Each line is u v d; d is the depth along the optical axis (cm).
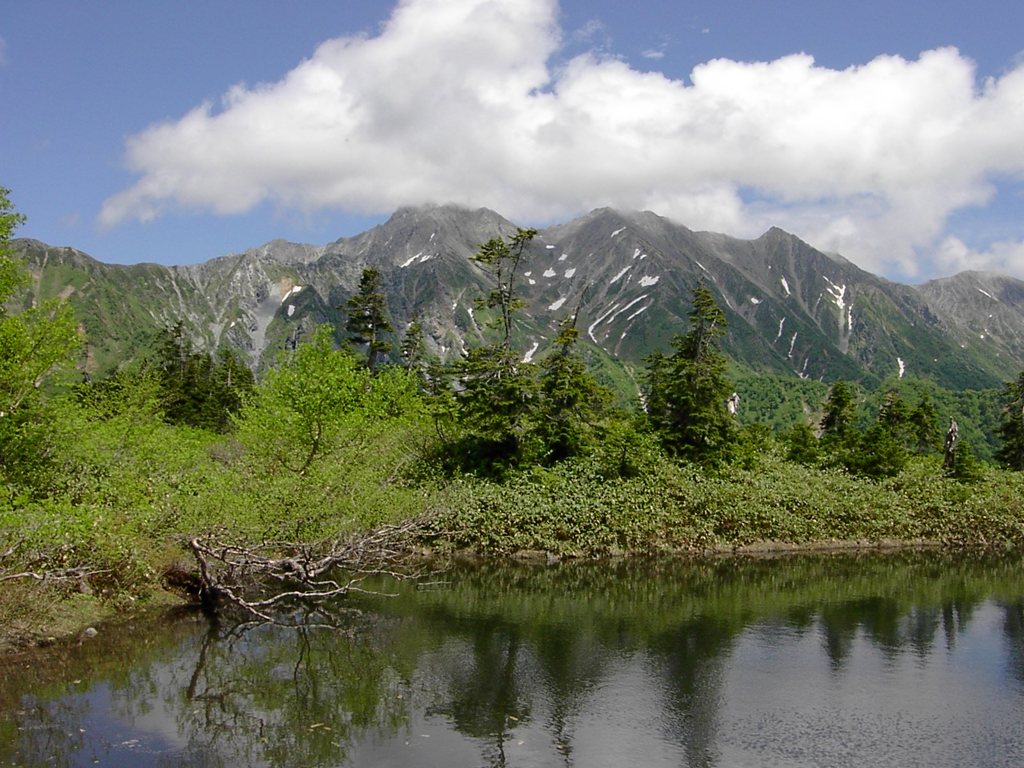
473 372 3709
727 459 4134
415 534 2903
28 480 2227
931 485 4119
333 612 2191
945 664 1775
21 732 1291
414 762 1197
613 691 1547
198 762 1187
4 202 2375
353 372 3703
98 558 1908
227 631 1923
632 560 3266
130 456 2575
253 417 3206
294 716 1384
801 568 3169
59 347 2328
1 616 1683
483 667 1694
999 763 1224
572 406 3866
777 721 1398
